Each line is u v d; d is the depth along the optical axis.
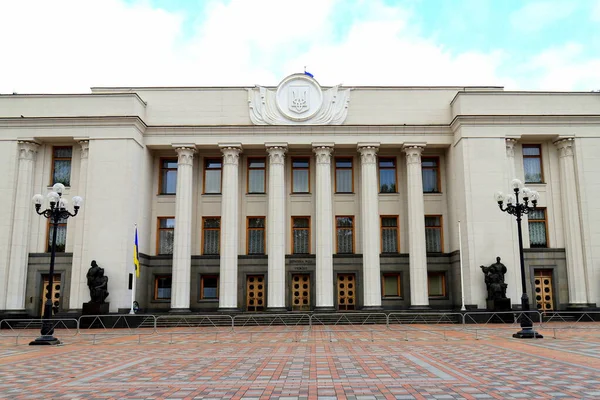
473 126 31.19
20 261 30.36
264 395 9.08
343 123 32.81
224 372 11.62
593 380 10.16
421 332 22.28
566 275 30.94
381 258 33.06
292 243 33.69
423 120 33.12
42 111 31.48
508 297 29.44
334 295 33.00
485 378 10.51
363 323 27.58
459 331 22.64
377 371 11.55
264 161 34.56
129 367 12.57
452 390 9.32
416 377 10.70
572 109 31.72
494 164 30.80
